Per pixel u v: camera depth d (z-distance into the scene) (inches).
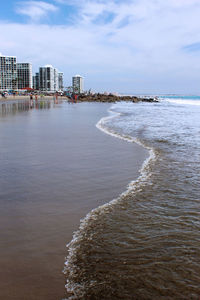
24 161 318.3
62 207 191.2
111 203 199.2
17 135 520.7
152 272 120.1
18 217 175.0
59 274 119.3
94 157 344.5
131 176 265.6
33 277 117.3
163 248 139.0
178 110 1667.1
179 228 161.0
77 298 105.5
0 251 136.6
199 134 557.9
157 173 275.6
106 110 1492.4
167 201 203.0
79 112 1269.7
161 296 106.3
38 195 213.3
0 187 230.1
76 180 251.3
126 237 150.3
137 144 439.2
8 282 114.0
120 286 111.7
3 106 1772.9
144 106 2340.1
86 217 175.8
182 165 306.7
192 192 222.2
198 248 138.9
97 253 134.9
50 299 105.0
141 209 188.4
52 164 306.3
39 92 6614.2
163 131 609.0
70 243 144.3
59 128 637.9
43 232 156.0
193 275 118.0
